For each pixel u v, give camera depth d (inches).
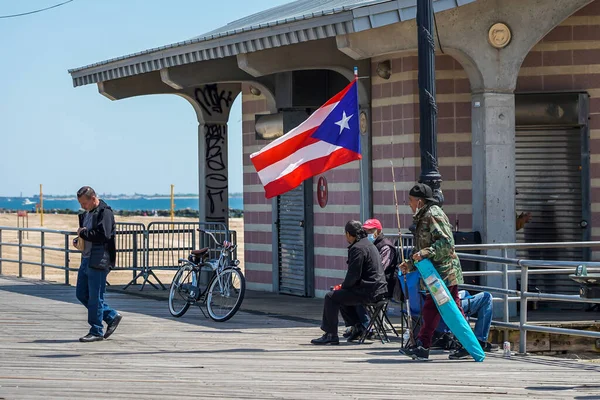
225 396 406.3
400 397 403.5
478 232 658.2
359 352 534.6
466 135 707.4
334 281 805.2
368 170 751.7
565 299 515.2
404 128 721.0
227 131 956.0
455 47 642.8
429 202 493.0
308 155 576.1
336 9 608.7
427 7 542.9
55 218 3747.5
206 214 945.5
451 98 708.7
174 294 701.3
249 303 782.5
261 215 893.2
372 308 582.6
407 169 719.7
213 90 948.6
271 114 836.6
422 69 544.7
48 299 802.2
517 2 650.2
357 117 577.9
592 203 713.6
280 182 574.6
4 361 502.0
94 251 573.0
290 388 424.2
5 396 406.3
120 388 424.5
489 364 492.7
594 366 487.5
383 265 576.4
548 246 605.9
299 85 813.9
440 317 508.4
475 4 644.7
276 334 607.2
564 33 711.7
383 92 740.0
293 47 719.1
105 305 587.5
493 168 652.1
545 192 715.4
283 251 858.8
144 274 888.9
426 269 490.0
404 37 628.4
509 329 622.2
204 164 945.5
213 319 670.5
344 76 778.8
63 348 548.7
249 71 707.4
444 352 532.1
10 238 2391.7
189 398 402.0
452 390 419.8
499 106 652.1
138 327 639.1
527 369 476.1
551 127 713.6
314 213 827.4
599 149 712.4
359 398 401.7
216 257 925.8
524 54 653.3
